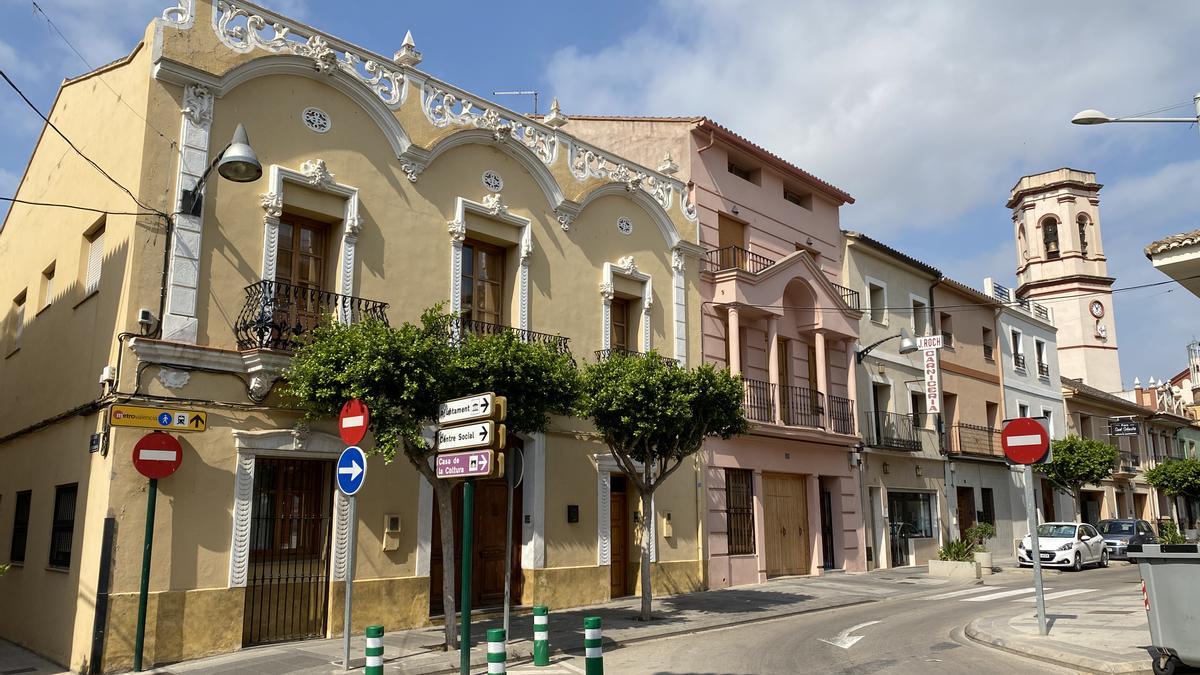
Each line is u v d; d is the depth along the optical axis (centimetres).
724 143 2266
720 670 1042
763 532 2167
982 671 1016
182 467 1164
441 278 1534
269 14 1356
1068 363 4978
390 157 1487
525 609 1566
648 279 1944
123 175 1252
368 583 1336
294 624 1266
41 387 1446
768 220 2398
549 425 1658
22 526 1415
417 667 1057
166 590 1126
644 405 1443
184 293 1202
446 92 1600
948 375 3081
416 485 1430
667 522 1889
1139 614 1390
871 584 2117
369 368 1098
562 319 1742
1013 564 2883
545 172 1742
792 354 2370
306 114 1380
